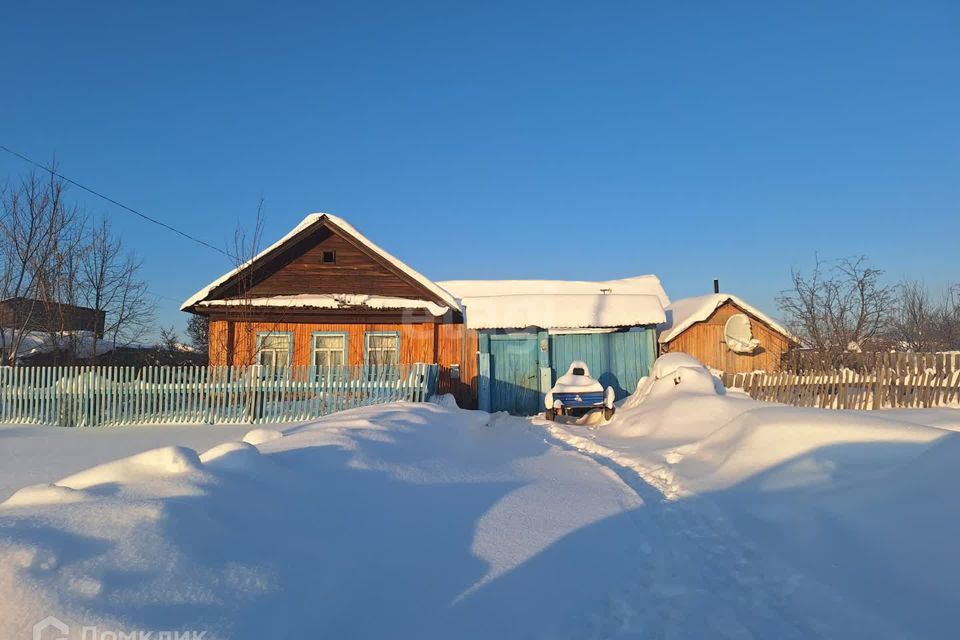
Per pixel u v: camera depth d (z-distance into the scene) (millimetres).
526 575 4059
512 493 6129
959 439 4445
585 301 18391
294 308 17125
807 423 6230
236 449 4598
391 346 17781
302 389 14016
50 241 22109
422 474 6199
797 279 24516
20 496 3535
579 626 3396
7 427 12820
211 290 16781
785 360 18344
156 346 33406
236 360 17188
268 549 3439
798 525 4496
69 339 23594
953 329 32062
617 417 13242
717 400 10078
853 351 16312
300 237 17922
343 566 3684
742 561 4270
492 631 3311
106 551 2865
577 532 4961
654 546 4699
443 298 17547
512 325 17734
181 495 3631
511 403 17781
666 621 3447
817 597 3549
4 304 22188
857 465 5246
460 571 4066
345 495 4820
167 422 13438
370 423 7602
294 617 2959
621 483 6887
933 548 3520
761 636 3234
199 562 3016
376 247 17875
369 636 3111
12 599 2418
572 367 16219
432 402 14727
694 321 18750
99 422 13227
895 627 3094
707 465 6766
